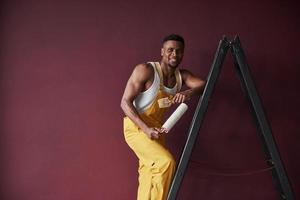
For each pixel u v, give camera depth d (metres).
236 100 2.86
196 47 2.84
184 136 2.83
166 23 2.83
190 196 2.85
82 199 2.81
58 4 2.82
